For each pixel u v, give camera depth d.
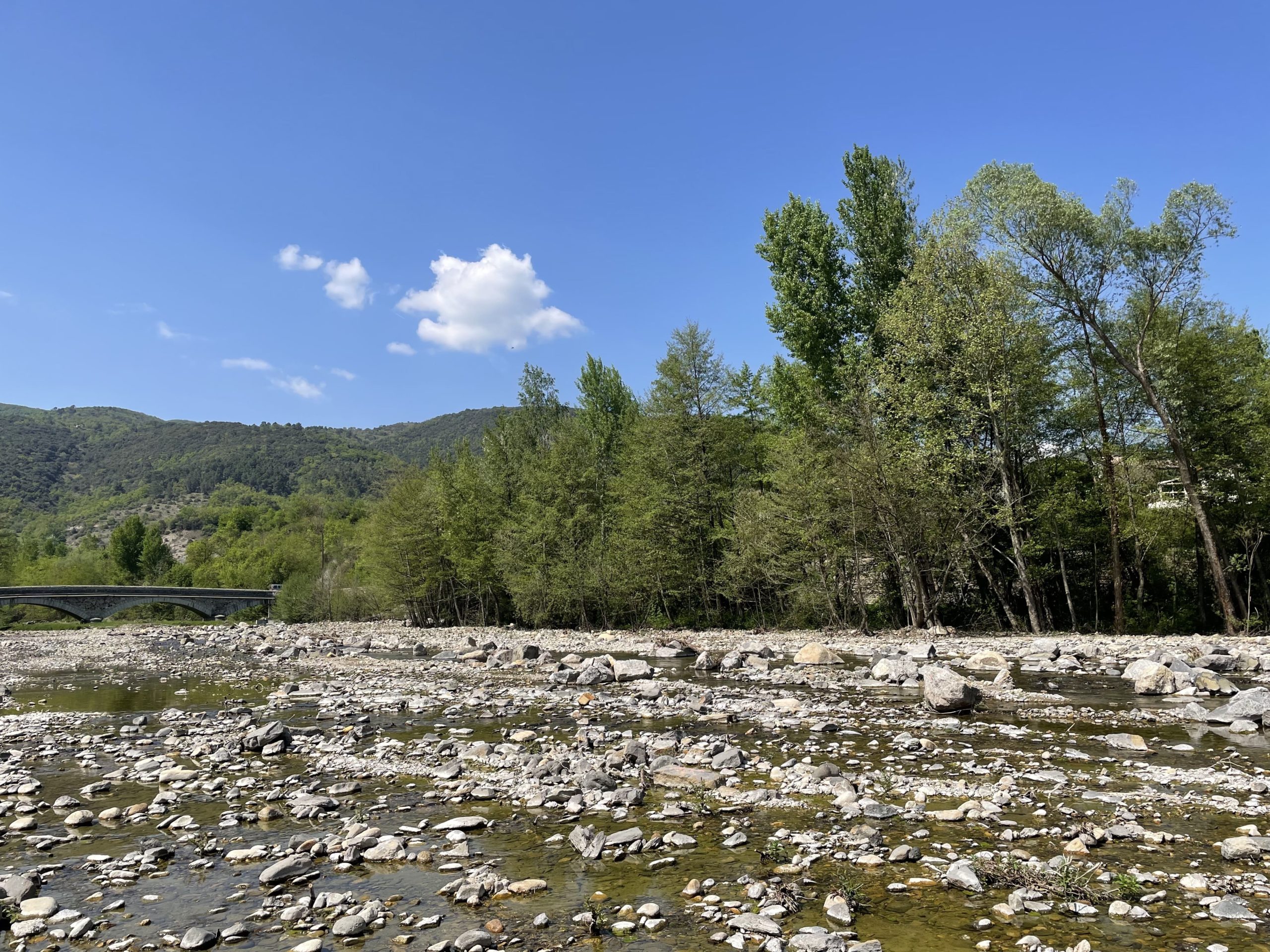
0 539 117.81
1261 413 32.16
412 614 68.00
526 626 57.06
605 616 50.12
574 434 53.94
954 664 23.84
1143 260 30.16
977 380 33.47
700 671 26.19
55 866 8.68
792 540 38.16
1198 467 32.84
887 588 40.06
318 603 79.81
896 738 13.91
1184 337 33.19
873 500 34.47
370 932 6.85
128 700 23.28
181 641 53.75
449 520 60.97
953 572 37.38
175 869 8.63
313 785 12.20
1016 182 32.44
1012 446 35.19
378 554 65.06
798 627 41.44
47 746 15.59
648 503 45.47
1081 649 25.94
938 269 33.97
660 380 45.56
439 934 6.76
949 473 33.38
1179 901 6.95
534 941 6.57
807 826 9.45
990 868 7.72
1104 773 11.29
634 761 12.95
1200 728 14.23
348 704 20.39
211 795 11.82
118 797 11.84
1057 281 32.28
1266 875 7.45
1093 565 37.06
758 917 6.76
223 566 121.56
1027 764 11.94
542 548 51.22
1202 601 35.28
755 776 11.84
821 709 17.27
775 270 41.44
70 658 41.47
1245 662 20.45
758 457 45.94
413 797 11.35
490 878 7.95
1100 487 34.72
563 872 8.22
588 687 22.72
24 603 76.50
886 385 34.25
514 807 10.77
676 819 9.91
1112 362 34.66
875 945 6.15
